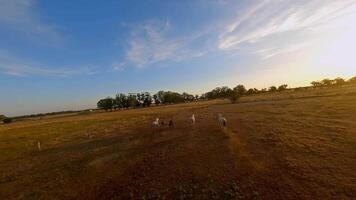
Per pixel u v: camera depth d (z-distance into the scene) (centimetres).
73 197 1878
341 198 1358
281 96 12044
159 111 10481
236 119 4656
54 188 2080
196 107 10781
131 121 6844
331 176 1634
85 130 5759
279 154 2191
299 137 2686
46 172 2539
